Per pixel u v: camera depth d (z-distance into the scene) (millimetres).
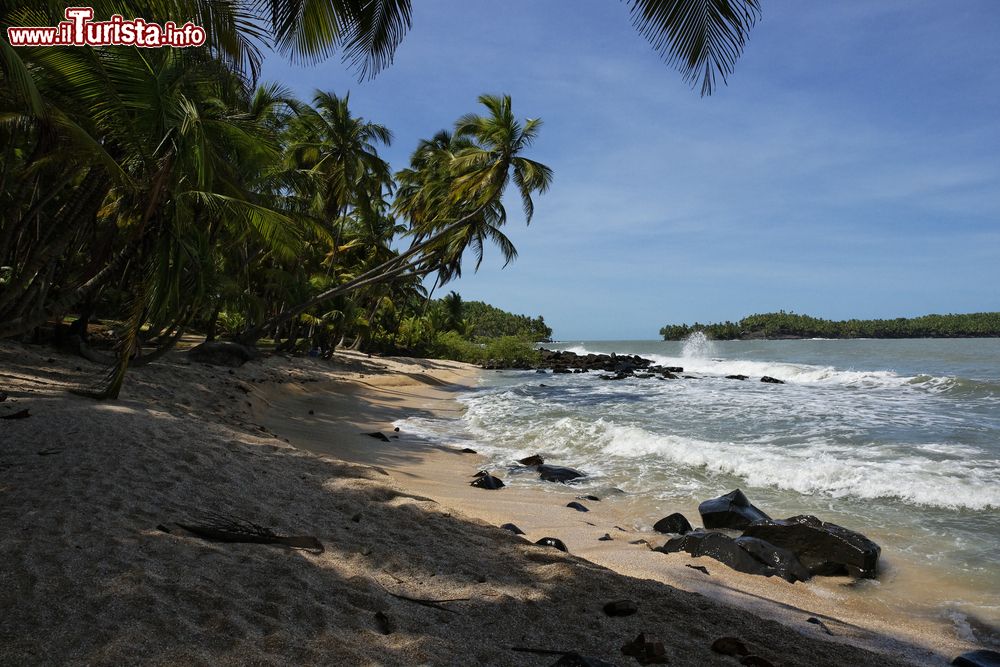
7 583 2814
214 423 8609
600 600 3623
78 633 2420
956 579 5309
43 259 10219
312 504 5172
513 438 12789
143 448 5992
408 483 8242
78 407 7609
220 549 3656
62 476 4770
